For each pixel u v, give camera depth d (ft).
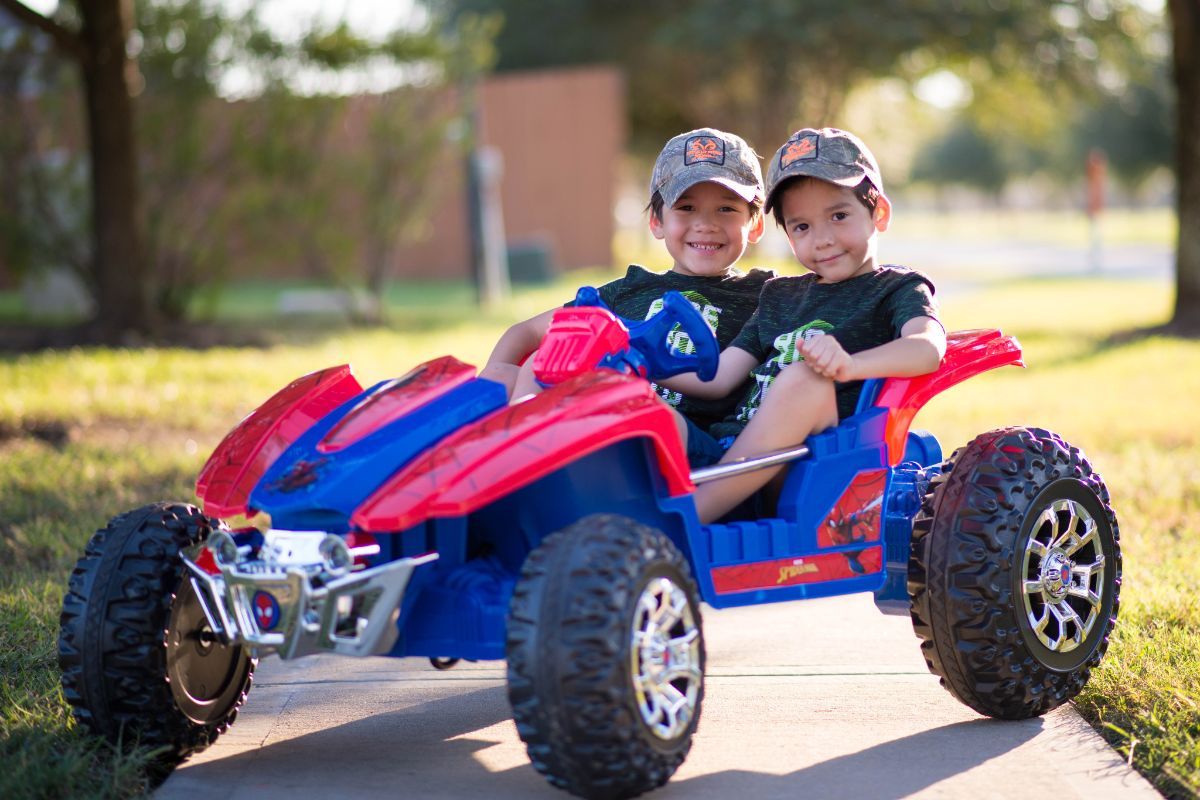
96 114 40.42
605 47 103.76
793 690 12.46
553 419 9.64
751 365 12.58
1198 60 40.93
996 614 10.96
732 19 88.63
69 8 42.52
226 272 47.62
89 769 10.17
